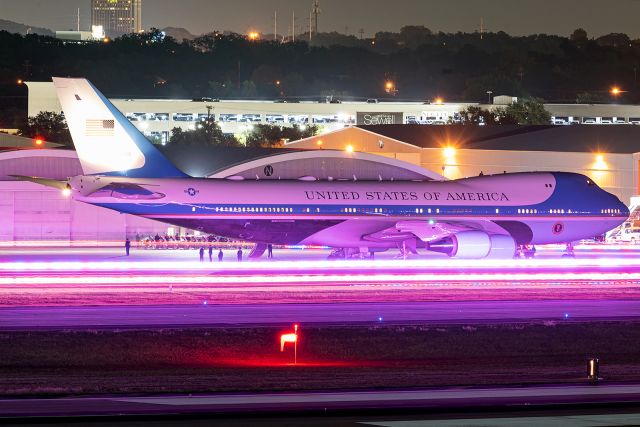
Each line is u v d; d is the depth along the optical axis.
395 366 187.12
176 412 140.50
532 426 138.00
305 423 138.00
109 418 137.25
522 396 154.88
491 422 140.00
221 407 145.00
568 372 181.38
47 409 142.75
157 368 182.25
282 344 194.25
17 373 175.38
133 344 192.75
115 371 178.50
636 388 163.00
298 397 153.25
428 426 137.50
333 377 173.75
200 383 166.25
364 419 140.62
